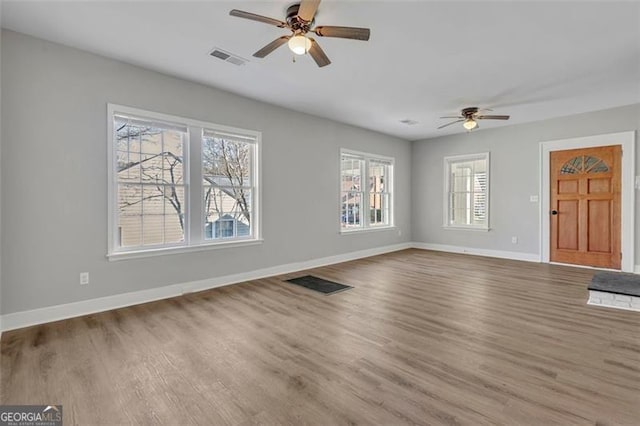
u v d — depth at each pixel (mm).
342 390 1913
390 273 4969
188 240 3943
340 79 3844
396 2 2355
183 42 2988
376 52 3148
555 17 2551
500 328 2805
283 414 1701
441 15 2525
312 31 2385
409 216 7641
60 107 3037
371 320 3020
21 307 2857
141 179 3619
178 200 3904
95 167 3236
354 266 5523
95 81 3227
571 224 5406
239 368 2168
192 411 1730
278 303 3533
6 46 2766
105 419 1668
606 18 2561
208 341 2582
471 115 4883
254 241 4570
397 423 1624
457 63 3404
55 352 2389
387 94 4355
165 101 3711
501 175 6203
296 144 5148
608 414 1672
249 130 4504
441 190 7129
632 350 2375
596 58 3279
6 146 2777
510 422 1620
